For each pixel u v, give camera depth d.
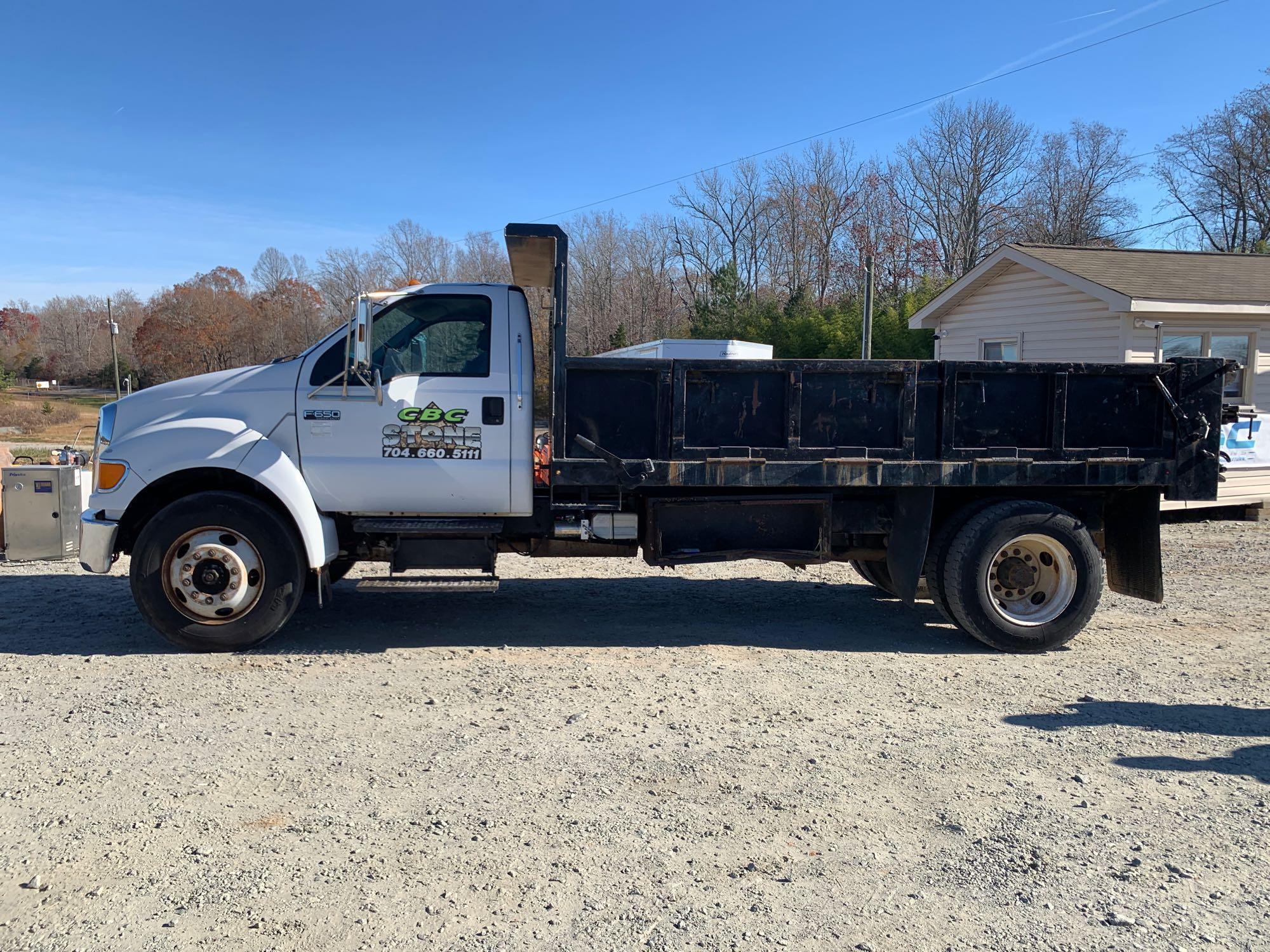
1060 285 14.97
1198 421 6.42
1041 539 6.34
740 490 6.44
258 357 72.00
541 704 5.09
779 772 4.18
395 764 4.21
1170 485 6.43
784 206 51.41
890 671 5.86
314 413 5.99
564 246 5.99
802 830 3.63
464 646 6.28
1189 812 3.83
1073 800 3.94
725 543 6.48
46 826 3.55
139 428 6.02
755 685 5.49
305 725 4.70
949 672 5.85
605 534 6.39
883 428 6.28
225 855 3.35
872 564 7.98
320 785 3.97
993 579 6.41
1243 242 47.38
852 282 47.94
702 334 43.69
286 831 3.54
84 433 39.25
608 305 52.66
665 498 6.30
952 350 17.86
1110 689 5.50
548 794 3.92
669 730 4.71
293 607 5.98
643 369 6.07
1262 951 2.86
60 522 9.41
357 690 5.28
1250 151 45.88
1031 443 6.39
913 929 2.97
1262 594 8.29
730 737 4.62
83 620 6.80
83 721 4.69
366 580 6.12
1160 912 3.08
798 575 9.16
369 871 3.25
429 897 3.10
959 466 6.26
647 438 6.18
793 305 39.81
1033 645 6.30
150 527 5.78
